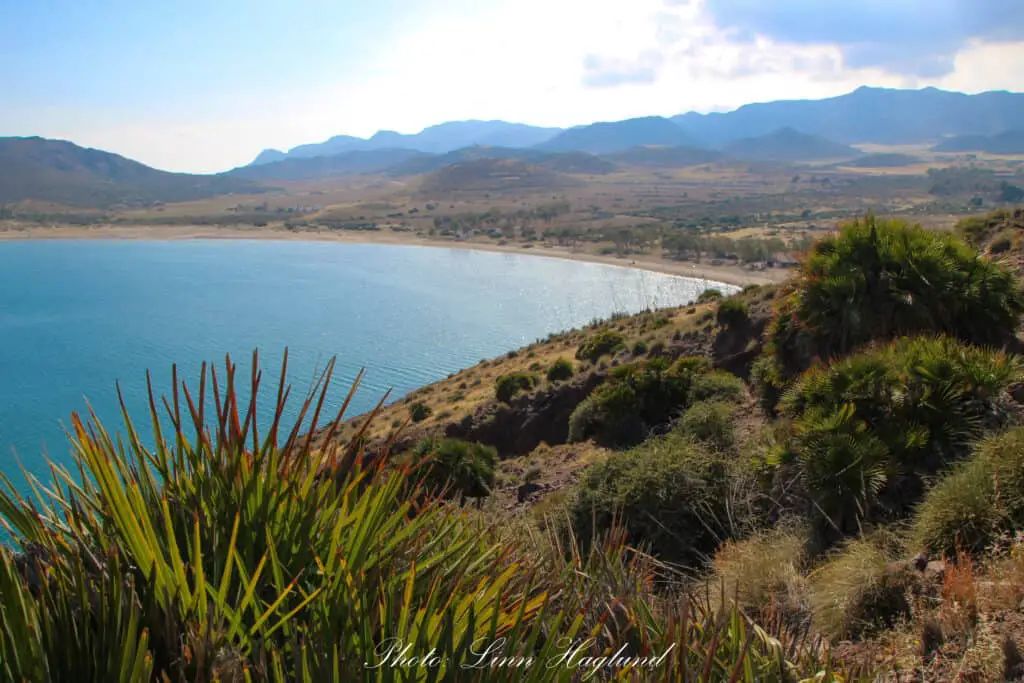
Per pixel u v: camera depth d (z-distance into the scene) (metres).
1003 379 6.56
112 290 132.88
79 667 1.73
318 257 192.75
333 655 1.69
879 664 3.52
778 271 141.50
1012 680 3.05
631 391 15.55
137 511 1.97
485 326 97.00
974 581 3.86
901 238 9.91
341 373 71.75
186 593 1.84
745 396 12.62
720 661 2.40
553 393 22.94
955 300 9.29
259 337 90.94
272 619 1.95
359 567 2.08
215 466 2.19
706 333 21.45
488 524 3.48
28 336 93.12
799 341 10.34
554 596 2.61
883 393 6.78
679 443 7.87
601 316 100.94
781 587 4.59
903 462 6.16
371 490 2.28
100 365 76.69
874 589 4.11
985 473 4.76
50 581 1.98
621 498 6.95
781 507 6.35
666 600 3.01
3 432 50.84
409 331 94.38
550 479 11.64
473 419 23.70
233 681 1.68
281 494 2.14
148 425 33.25
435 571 2.27
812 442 6.32
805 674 2.59
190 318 104.38
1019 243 13.34
